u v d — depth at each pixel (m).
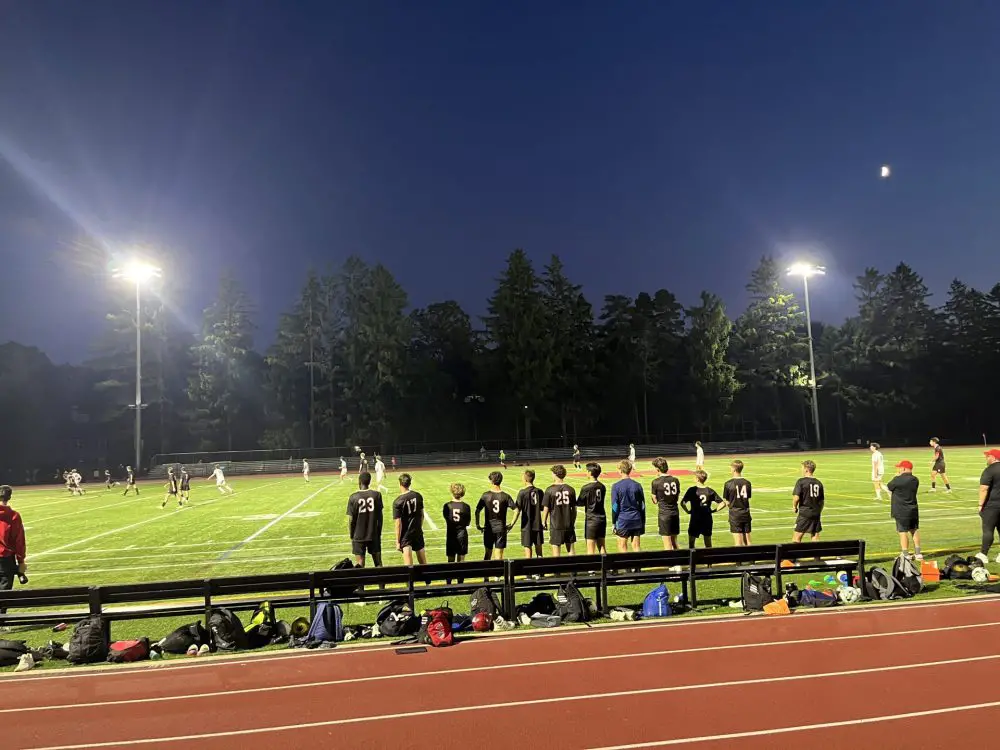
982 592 9.38
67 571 12.83
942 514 16.78
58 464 68.56
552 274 78.69
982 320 80.06
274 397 74.94
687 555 9.09
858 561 9.61
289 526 18.59
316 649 7.69
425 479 39.19
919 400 79.81
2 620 7.62
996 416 79.94
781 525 15.84
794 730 5.24
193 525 19.45
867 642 7.39
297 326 75.12
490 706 5.90
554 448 72.50
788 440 73.31
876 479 20.86
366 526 10.58
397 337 72.69
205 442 72.06
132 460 71.38
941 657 6.85
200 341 74.50
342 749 5.14
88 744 5.43
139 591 7.74
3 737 5.58
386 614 8.41
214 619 7.85
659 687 6.23
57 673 7.11
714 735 5.19
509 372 73.69
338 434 74.62
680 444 72.75
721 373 78.50
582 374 76.19
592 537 11.05
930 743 4.97
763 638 7.66
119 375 72.31
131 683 6.79
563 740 5.18
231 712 5.96
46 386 71.75
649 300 81.81
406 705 5.98
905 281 80.88
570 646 7.56
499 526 10.84
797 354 82.25
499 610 8.68
